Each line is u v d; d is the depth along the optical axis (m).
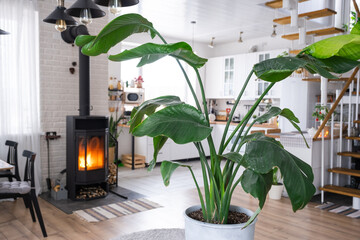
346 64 1.71
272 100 7.17
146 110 2.07
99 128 4.58
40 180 4.59
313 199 4.40
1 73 4.23
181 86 7.84
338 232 3.25
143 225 3.39
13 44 4.31
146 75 7.23
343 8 6.30
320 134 4.60
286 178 1.54
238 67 7.49
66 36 4.62
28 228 3.28
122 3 2.67
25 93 4.41
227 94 7.73
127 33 1.96
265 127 6.64
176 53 1.77
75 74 4.94
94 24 5.08
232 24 6.19
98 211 3.81
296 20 4.66
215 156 1.86
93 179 4.27
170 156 6.96
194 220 1.85
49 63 4.69
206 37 7.44
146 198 4.37
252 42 7.61
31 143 4.49
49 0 4.65
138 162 6.46
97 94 5.23
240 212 2.03
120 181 5.38
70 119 4.25
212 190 1.88
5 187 3.06
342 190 4.10
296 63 1.53
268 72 1.58
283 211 3.87
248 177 1.66
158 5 5.04
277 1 4.60
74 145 4.20
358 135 4.79
